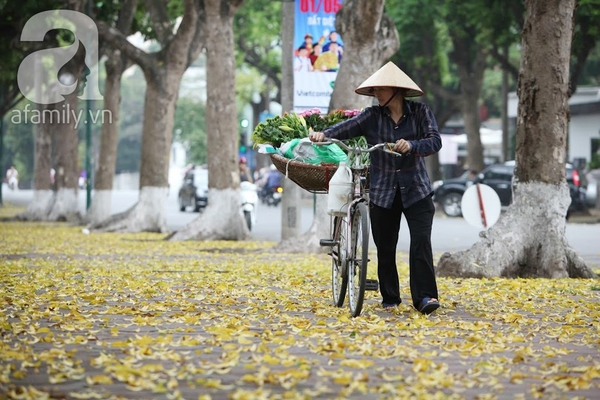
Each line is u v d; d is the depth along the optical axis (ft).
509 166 135.13
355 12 66.49
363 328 31.65
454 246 83.71
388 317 34.19
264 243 82.17
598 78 192.34
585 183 129.49
